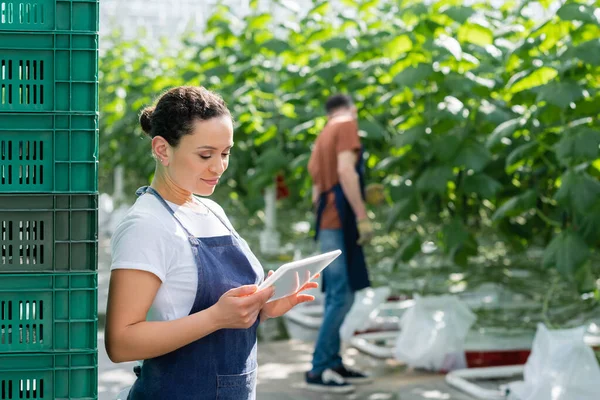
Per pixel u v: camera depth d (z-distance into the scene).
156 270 1.67
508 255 5.54
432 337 4.50
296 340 5.47
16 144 1.57
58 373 1.59
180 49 10.61
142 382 1.75
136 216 1.70
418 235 4.80
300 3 8.84
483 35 4.61
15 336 1.58
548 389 3.47
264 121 6.64
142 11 12.21
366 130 5.08
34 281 1.58
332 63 5.64
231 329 1.76
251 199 6.91
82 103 1.59
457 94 4.66
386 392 4.14
